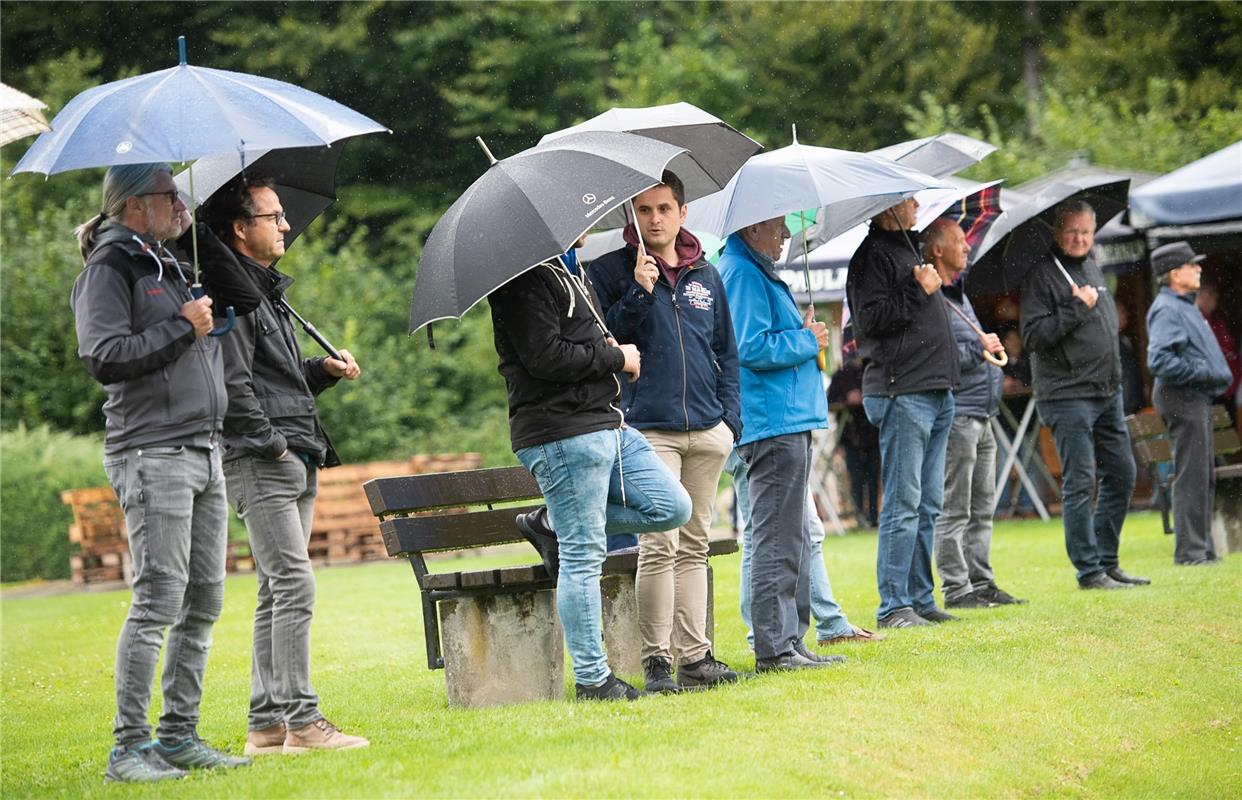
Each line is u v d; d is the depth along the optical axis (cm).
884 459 1859
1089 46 6862
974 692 1464
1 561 4594
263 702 1349
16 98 1258
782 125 7169
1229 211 3128
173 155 1158
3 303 5791
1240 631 1853
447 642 1517
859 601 2298
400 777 1148
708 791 1097
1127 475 2209
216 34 7162
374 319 6372
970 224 2114
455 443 5891
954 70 7056
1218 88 6412
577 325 1377
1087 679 1580
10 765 1443
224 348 1273
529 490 1638
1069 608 1952
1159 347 2444
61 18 7175
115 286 1199
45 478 4634
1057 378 2166
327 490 4597
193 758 1252
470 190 1382
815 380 1586
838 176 1620
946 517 2045
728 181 1658
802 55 7206
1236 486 2658
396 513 1549
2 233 6078
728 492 4534
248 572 4316
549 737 1253
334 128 1241
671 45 7575
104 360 1173
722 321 1521
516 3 7262
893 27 7200
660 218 1466
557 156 1380
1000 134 6875
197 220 1317
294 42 7194
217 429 1245
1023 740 1378
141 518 1207
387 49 7350
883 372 1836
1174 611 1928
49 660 2389
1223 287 3794
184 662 1260
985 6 7325
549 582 1495
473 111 7112
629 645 1722
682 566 1510
